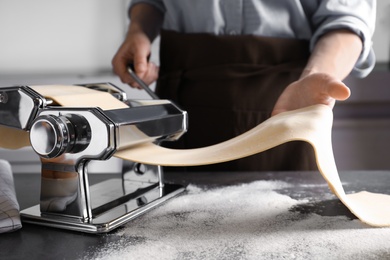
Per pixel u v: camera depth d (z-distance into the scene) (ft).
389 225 1.44
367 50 2.50
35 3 6.41
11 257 1.27
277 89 2.64
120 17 6.47
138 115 1.59
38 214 1.54
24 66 6.63
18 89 1.48
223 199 1.80
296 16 2.60
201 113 2.74
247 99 2.65
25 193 1.95
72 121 1.43
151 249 1.31
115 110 1.52
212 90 2.70
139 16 3.15
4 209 1.50
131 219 1.55
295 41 2.67
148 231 1.45
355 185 1.99
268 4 2.59
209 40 2.71
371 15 2.49
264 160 2.67
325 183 2.02
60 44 6.57
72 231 1.46
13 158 5.61
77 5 6.43
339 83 1.66
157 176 1.93
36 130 1.38
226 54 2.68
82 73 6.55
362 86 5.40
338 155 5.49
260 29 2.63
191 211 1.65
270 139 1.44
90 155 1.45
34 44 6.56
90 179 2.24
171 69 2.87
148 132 1.61
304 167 2.66
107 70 6.67
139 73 2.72
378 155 5.48
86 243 1.36
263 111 2.65
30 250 1.31
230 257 1.24
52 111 1.46
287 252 1.27
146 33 3.10
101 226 1.42
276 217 1.57
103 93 1.78
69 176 1.50
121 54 2.88
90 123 1.43
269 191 1.91
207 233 1.43
